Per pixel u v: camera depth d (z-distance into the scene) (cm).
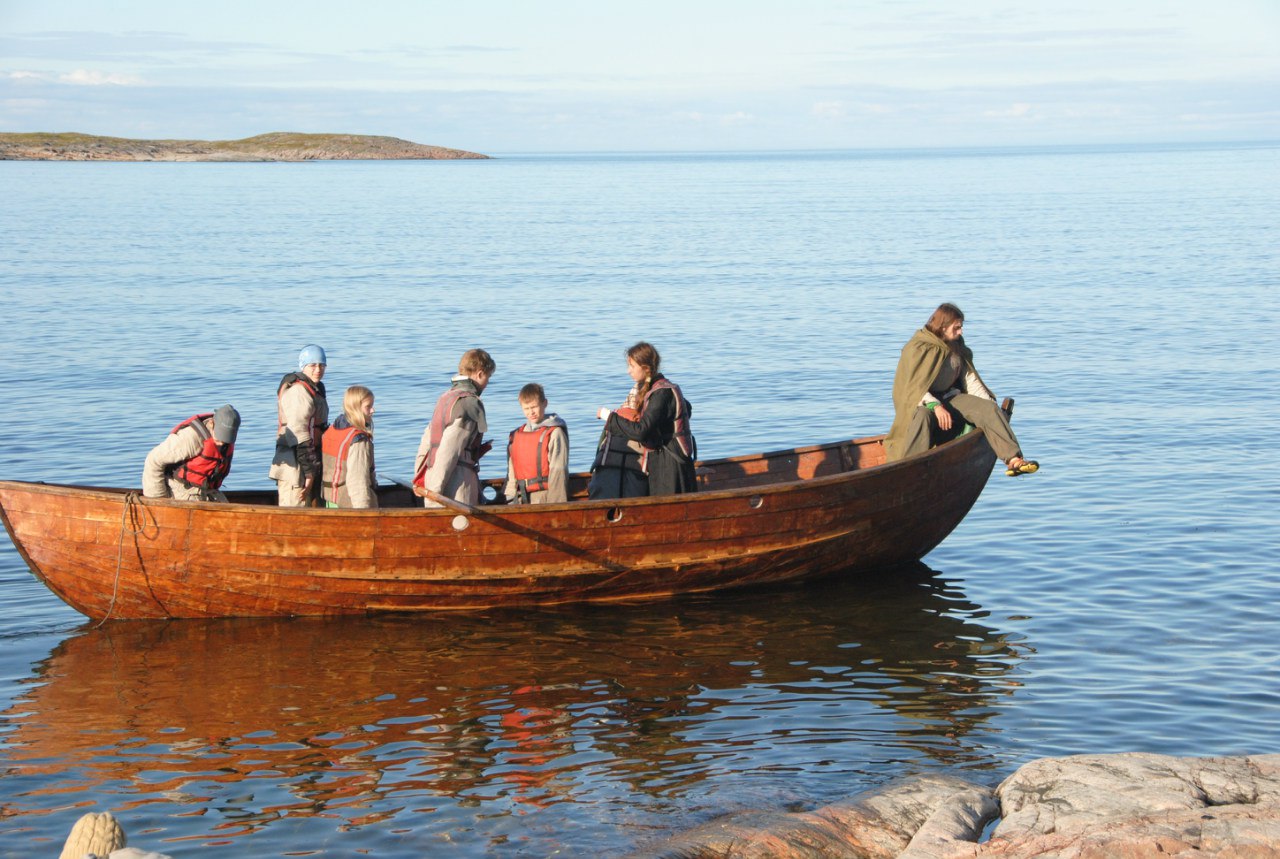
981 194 9006
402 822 607
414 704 762
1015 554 1075
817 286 3328
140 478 1316
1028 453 1445
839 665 831
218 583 891
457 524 896
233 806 625
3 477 1303
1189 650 838
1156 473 1334
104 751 691
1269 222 5566
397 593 910
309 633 892
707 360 2153
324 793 640
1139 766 608
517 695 779
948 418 1045
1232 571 1002
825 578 1022
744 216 6644
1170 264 3784
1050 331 2470
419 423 1612
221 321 2586
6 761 677
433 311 2795
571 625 915
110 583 888
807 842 558
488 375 919
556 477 935
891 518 1016
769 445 1525
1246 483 1280
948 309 1053
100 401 1719
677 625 916
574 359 2158
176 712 748
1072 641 866
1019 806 584
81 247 4381
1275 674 790
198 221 5919
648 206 7769
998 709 748
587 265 3928
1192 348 2220
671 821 602
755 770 666
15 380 1873
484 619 925
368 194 9194
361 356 2172
